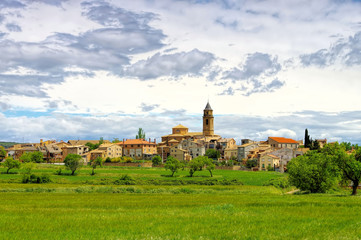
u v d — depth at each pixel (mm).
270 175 132750
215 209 43469
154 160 185125
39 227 31781
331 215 37906
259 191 83000
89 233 28984
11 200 58156
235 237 26922
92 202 54812
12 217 37656
